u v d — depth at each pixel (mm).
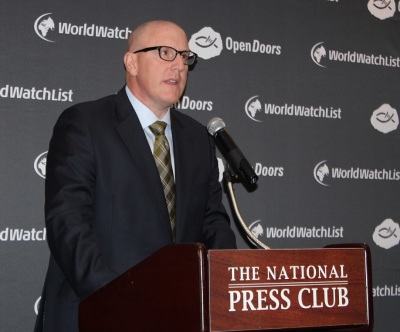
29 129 2973
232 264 1491
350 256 1651
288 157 3412
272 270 1538
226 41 3355
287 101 3438
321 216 3441
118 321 1607
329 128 3508
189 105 3264
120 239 2264
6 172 2924
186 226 2379
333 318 1599
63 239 2033
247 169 2158
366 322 1644
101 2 3143
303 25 3512
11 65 2969
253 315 1496
